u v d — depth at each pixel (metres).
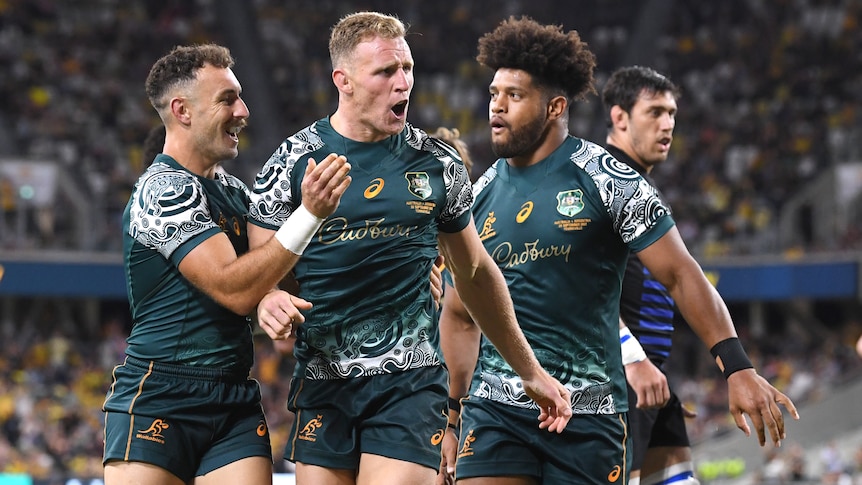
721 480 40.75
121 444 7.93
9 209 45.22
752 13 60.53
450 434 9.49
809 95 56.53
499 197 9.23
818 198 50.91
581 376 8.86
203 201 7.95
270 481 8.13
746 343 49.97
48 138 49.03
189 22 57.97
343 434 7.88
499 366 8.98
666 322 10.41
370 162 7.83
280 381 43.22
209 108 8.15
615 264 8.95
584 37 60.16
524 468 8.86
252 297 7.45
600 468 8.81
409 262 7.86
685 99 57.00
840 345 49.59
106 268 45.56
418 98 56.56
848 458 42.69
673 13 60.78
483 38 9.12
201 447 8.06
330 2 60.75
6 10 54.00
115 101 52.47
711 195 51.88
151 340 8.09
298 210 7.30
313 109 55.38
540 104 8.93
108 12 57.06
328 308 7.85
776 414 8.13
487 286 8.22
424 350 7.93
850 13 59.53
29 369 42.94
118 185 47.91
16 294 44.12
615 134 10.80
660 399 9.70
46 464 35.16
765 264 48.66
